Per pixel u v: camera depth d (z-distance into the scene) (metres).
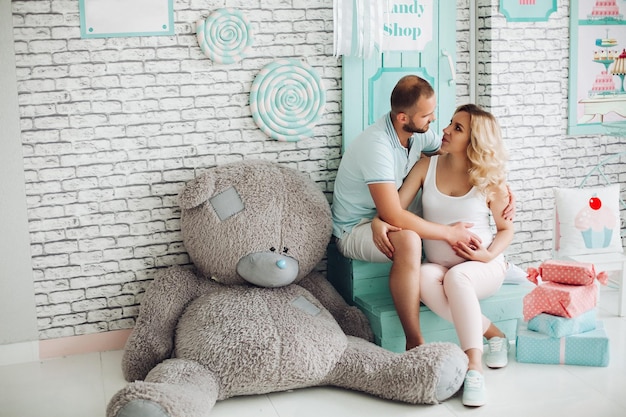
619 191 4.07
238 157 3.67
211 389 2.93
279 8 3.63
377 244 3.35
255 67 3.63
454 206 3.40
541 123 4.02
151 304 3.33
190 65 3.55
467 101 4.03
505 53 3.89
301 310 3.24
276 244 3.37
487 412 2.85
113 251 3.56
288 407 2.96
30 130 3.39
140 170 3.55
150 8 3.46
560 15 4.03
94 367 3.41
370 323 3.46
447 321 3.42
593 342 3.20
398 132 3.49
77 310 3.55
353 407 2.95
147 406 2.62
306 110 3.71
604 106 4.30
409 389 2.91
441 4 3.84
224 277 3.40
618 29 4.25
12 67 3.33
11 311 3.46
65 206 3.48
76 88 3.42
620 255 3.81
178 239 3.63
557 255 3.92
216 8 3.55
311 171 3.79
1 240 3.41
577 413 2.81
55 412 2.96
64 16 3.37
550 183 4.10
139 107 3.51
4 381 3.28
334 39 3.64
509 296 3.47
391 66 3.79
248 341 3.03
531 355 3.27
